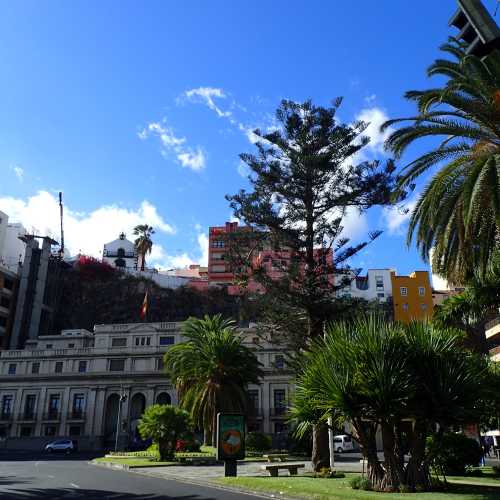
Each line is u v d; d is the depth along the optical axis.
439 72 15.77
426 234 16.41
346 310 24.09
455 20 6.55
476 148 15.02
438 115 15.50
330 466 20.39
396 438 13.37
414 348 13.33
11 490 13.46
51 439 57.97
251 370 38.94
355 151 26.66
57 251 106.69
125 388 59.88
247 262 26.12
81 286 90.25
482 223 14.27
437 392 12.73
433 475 15.60
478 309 20.08
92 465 27.95
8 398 61.41
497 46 6.18
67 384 60.97
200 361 37.88
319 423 14.36
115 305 88.44
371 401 12.59
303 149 26.23
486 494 11.28
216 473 20.19
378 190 25.17
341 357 13.38
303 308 24.75
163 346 60.97
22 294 79.19
